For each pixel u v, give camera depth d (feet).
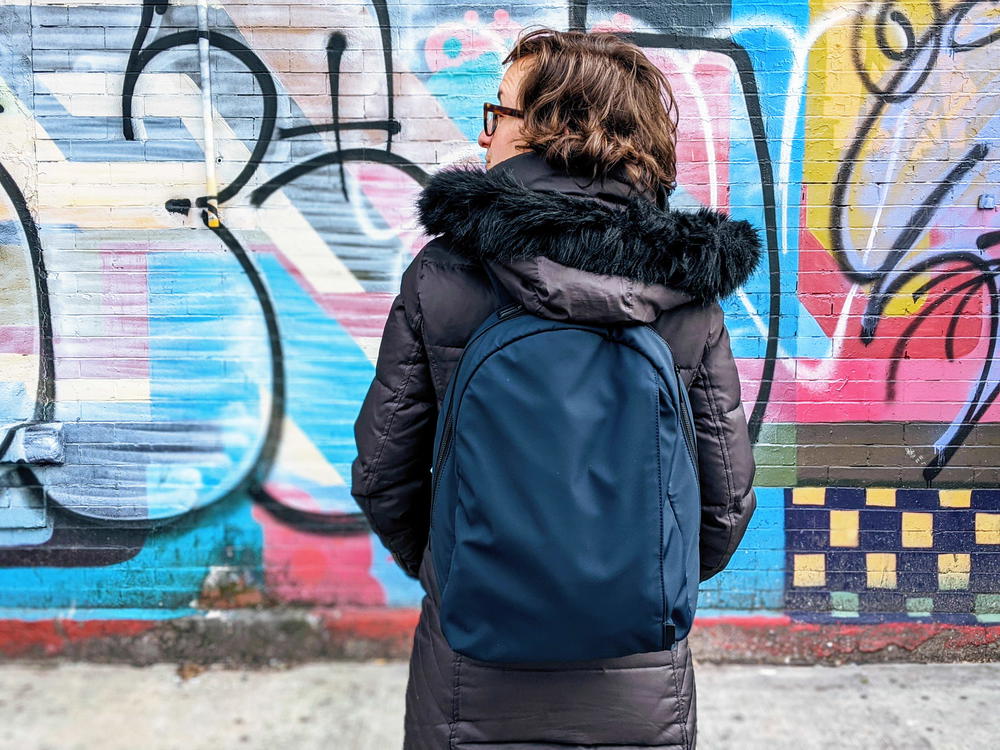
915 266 9.45
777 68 9.25
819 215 9.42
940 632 9.65
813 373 9.61
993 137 9.28
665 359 3.92
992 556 9.76
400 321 4.41
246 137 9.31
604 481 3.68
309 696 9.00
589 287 3.83
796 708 8.80
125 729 8.41
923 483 9.71
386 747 8.17
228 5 9.16
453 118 9.32
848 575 9.82
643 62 4.52
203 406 9.62
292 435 9.67
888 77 9.23
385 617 9.71
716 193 9.41
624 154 4.20
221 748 8.14
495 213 3.94
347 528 9.77
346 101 9.29
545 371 3.77
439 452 4.15
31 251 9.41
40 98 9.24
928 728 8.44
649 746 4.34
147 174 9.34
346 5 9.18
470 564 3.74
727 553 4.64
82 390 9.58
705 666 9.64
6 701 8.86
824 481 9.71
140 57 9.20
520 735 4.31
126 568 9.75
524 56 4.63
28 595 9.74
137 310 9.50
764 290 9.52
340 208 9.43
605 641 3.72
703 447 4.42
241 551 9.78
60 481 9.65
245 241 9.43
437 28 9.22
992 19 9.13
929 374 9.57
